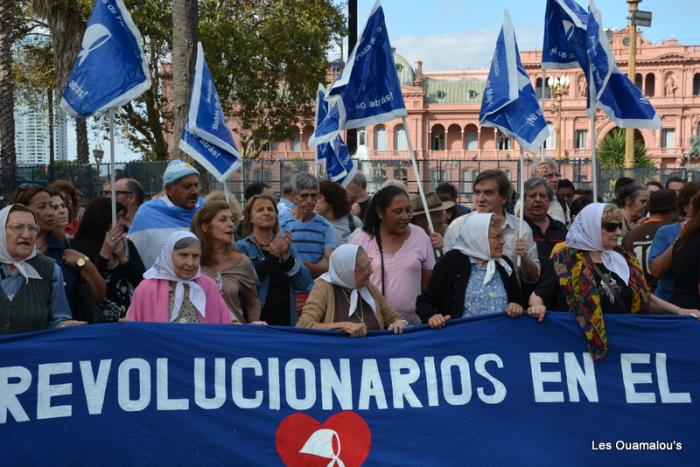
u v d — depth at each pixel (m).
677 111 76.06
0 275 4.67
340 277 5.05
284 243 6.00
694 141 47.47
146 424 4.51
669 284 6.32
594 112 6.40
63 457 4.41
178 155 12.00
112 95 5.75
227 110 33.66
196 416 4.56
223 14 31.55
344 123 6.41
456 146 78.81
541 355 4.92
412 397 4.79
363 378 4.78
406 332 4.91
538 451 4.78
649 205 7.52
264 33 31.58
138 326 4.61
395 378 4.80
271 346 4.73
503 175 6.25
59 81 21.05
